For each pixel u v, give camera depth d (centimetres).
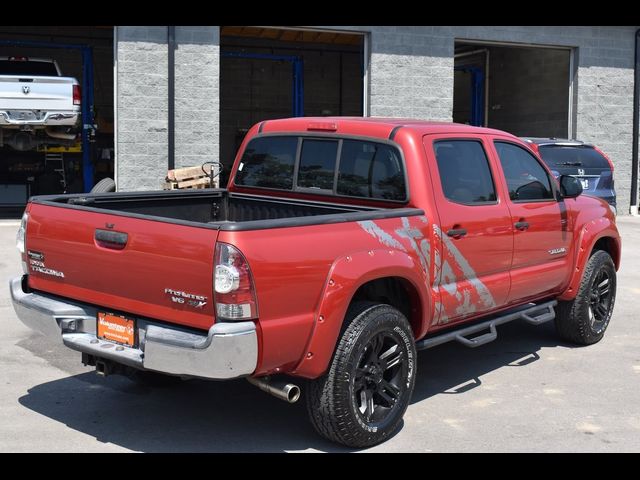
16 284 517
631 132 1894
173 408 540
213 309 408
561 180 660
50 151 1791
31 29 2430
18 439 477
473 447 476
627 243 1387
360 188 556
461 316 557
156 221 430
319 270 437
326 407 451
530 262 620
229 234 401
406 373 491
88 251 463
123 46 1372
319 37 2388
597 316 727
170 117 1409
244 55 2098
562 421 523
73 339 469
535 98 2205
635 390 590
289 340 427
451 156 551
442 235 524
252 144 634
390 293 513
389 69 1593
